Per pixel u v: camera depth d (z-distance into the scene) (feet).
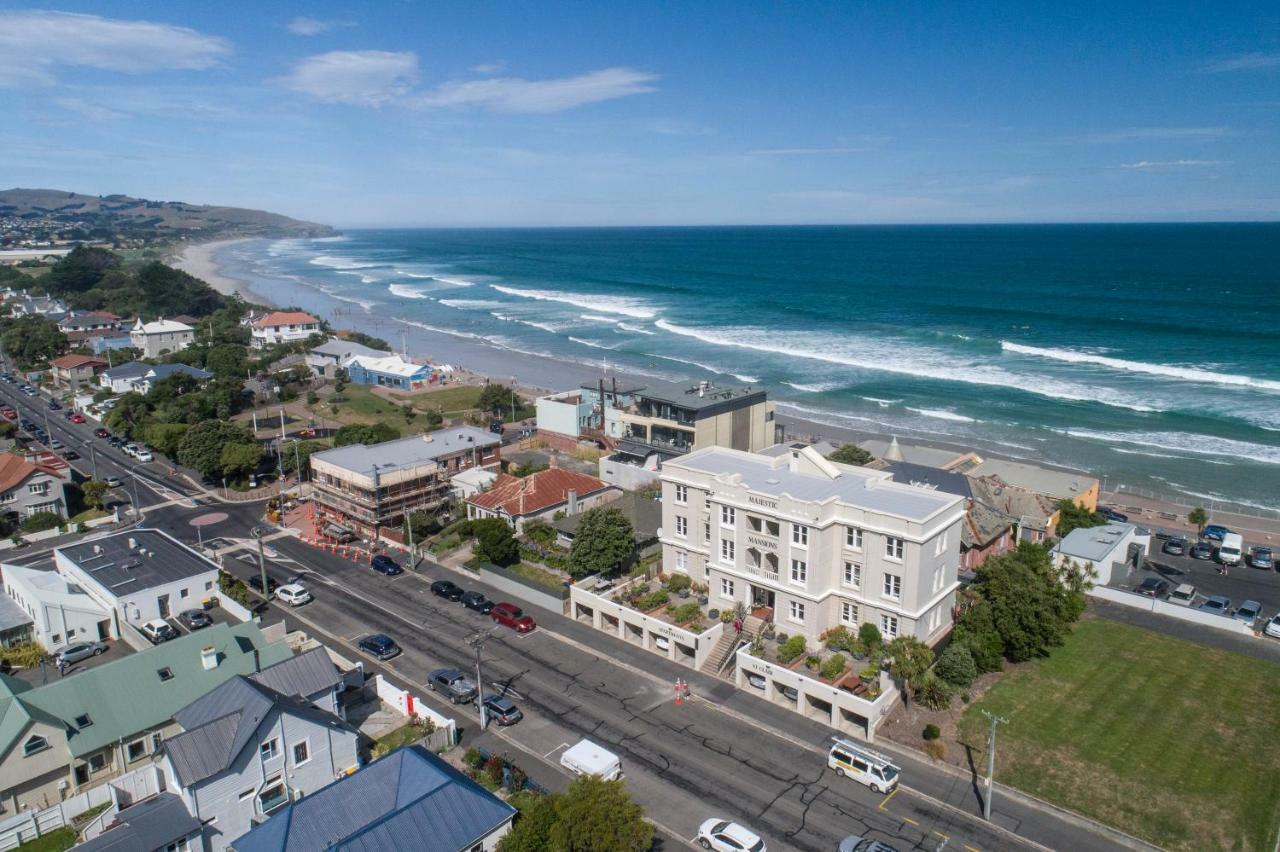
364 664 206.39
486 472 317.01
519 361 626.64
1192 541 282.56
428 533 284.41
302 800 131.44
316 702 169.37
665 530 229.45
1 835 143.54
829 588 198.90
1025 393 482.28
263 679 165.89
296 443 365.81
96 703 161.48
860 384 515.09
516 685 196.34
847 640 193.88
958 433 416.05
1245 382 481.87
